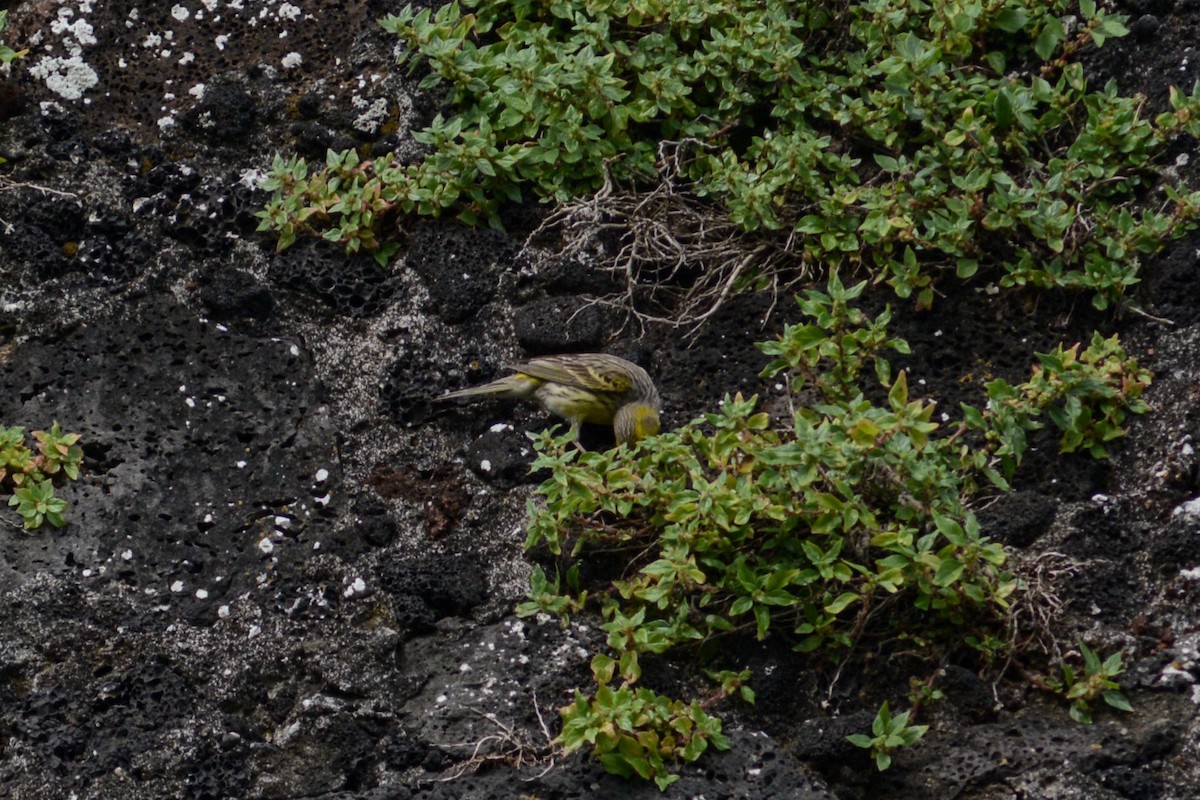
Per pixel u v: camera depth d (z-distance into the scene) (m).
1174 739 9.55
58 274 11.89
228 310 11.85
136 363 11.53
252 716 10.13
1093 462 10.82
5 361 11.48
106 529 10.73
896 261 11.82
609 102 12.21
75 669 10.16
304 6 13.18
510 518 11.04
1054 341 11.43
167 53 13.03
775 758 9.71
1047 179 11.85
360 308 11.97
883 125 12.14
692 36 12.69
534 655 10.22
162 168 12.40
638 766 9.47
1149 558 10.36
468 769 9.69
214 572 10.62
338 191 12.25
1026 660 10.05
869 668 10.15
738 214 11.84
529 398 11.51
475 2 12.87
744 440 10.45
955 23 12.21
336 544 10.80
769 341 11.23
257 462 11.16
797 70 12.41
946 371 11.47
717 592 10.30
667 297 12.11
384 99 12.75
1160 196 11.72
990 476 10.32
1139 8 12.38
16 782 9.70
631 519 10.59
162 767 9.80
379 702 10.07
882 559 9.91
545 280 12.03
